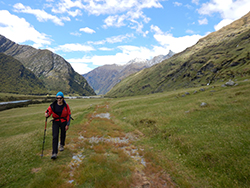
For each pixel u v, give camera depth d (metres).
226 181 6.80
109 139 13.31
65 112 7.91
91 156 7.98
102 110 39.28
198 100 26.11
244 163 7.58
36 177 5.74
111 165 6.98
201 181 7.03
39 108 82.00
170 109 24.22
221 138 10.47
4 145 11.64
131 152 10.05
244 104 17.47
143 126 18.36
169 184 6.39
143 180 6.28
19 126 33.38
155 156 9.30
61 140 8.52
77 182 5.66
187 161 9.05
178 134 13.09
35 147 9.50
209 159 8.62
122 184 5.57
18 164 7.05
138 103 40.56
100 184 5.36
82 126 18.38
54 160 7.51
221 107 18.66
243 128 11.45
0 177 5.89
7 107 94.81
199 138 11.25
